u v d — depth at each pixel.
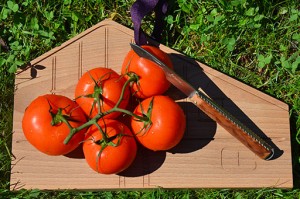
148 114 0.63
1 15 0.79
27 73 0.72
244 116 0.70
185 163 0.69
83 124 0.62
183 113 0.65
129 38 0.72
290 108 0.76
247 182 0.69
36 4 0.80
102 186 0.69
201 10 0.78
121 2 0.81
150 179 0.69
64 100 0.65
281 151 0.69
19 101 0.72
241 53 0.78
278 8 0.79
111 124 0.64
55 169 0.69
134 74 0.64
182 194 0.74
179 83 0.65
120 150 0.63
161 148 0.65
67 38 0.80
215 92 0.71
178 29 0.79
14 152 0.70
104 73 0.64
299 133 0.74
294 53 0.76
